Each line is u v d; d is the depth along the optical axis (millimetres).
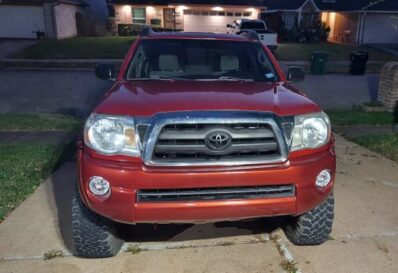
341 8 32094
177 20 32531
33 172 5109
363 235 3605
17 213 3979
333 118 8500
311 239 3314
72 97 11883
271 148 2730
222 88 3273
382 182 4875
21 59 20391
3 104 10734
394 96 9078
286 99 3010
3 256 3236
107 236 3051
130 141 2656
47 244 3418
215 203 2688
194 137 2631
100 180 2639
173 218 2703
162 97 2910
